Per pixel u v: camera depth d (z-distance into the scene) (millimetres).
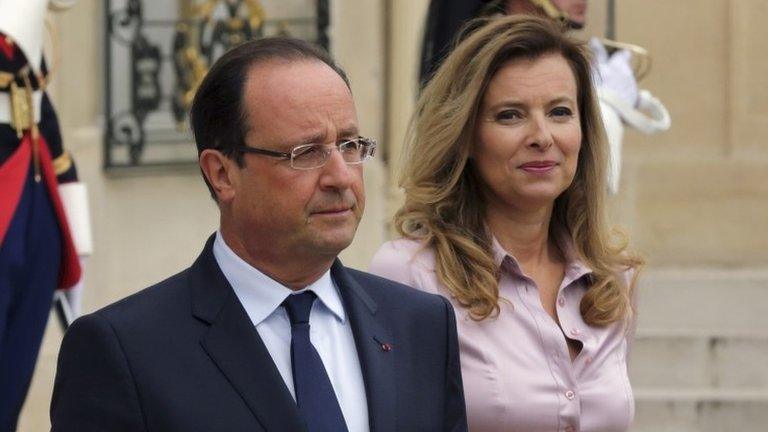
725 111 25609
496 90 11250
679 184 25609
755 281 24125
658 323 24031
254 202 8539
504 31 11266
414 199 11586
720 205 25562
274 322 8789
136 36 22328
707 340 22938
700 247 25547
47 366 20578
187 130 22375
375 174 22453
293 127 8430
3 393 13688
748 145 25609
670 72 25688
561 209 11875
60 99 21844
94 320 8484
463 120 11305
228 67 8648
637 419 22000
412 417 8883
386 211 22453
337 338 8922
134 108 22312
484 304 11070
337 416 8570
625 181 25578
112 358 8367
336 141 8555
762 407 21969
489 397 10922
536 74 11203
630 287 12055
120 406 8297
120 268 22203
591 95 11711
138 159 22297
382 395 8727
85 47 22047
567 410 11023
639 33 25672
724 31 25547
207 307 8656
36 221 13812
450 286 11156
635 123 15883
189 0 22500
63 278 14156
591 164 11828
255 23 22594
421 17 22609
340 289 9102
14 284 13594
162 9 22453
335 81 8594
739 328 23984
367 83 22750
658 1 25609
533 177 11227
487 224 11578
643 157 25656
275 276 8766
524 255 11633
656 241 25578
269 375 8492
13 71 13773
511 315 11242
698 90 25547
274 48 8648
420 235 11555
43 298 13844
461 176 11602
